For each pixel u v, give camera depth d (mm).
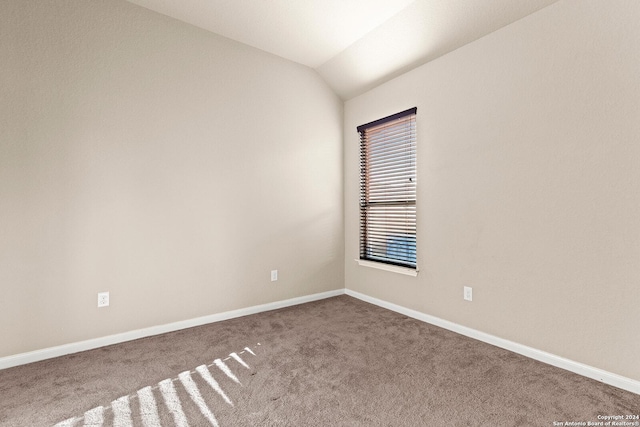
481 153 2494
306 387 1864
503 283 2371
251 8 2607
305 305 3480
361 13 2652
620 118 1812
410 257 3109
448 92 2727
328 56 3367
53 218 2264
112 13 2475
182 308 2805
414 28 2695
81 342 2363
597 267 1910
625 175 1800
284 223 3430
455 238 2691
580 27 1952
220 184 3002
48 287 2250
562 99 2039
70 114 2318
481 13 2326
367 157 3617
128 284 2551
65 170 2305
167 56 2717
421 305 2998
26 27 2172
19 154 2152
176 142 2764
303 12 2654
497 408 1650
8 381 1936
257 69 3219
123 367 2111
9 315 2129
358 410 1646
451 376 1973
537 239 2176
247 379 1957
